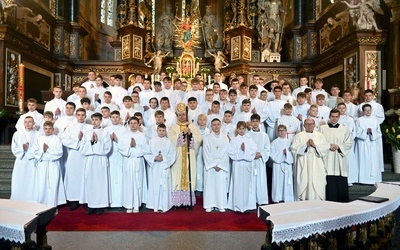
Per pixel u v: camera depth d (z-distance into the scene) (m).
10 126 10.89
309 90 8.81
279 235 3.48
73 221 6.22
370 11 10.67
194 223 6.11
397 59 9.98
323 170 6.79
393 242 4.79
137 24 15.58
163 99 8.37
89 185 6.71
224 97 8.92
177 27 17.41
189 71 15.25
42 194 6.86
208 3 18.42
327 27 13.92
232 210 7.04
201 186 7.98
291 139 7.83
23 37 11.76
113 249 4.82
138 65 15.18
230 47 16.06
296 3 15.98
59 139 6.98
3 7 10.55
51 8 14.62
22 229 3.53
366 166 8.04
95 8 17.45
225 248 4.88
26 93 12.11
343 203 4.32
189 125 7.48
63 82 14.58
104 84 15.30
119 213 6.83
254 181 7.11
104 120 7.91
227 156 7.03
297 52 15.85
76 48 15.39
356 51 10.91
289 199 7.36
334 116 7.33
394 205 4.46
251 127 7.47
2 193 7.57
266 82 15.37
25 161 7.00
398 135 8.25
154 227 5.86
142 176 7.11
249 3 16.34
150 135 7.67
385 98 10.43
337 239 4.23
